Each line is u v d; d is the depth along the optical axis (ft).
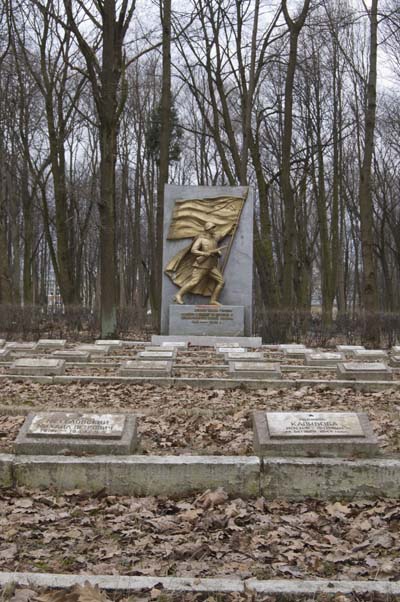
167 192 69.26
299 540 16.33
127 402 34.09
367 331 69.82
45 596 12.84
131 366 42.98
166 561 15.21
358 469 18.79
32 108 111.45
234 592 13.08
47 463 19.30
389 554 15.57
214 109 92.43
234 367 42.68
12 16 78.48
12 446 22.36
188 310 67.36
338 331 72.74
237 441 24.36
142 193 162.71
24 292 113.70
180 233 68.64
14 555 15.34
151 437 24.89
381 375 41.65
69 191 113.50
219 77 91.09
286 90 86.07
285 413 20.84
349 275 210.59
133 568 14.75
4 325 74.59
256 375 41.96
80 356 51.26
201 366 46.52
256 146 92.84
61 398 35.35
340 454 19.71
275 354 57.52
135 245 143.13
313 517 17.63
